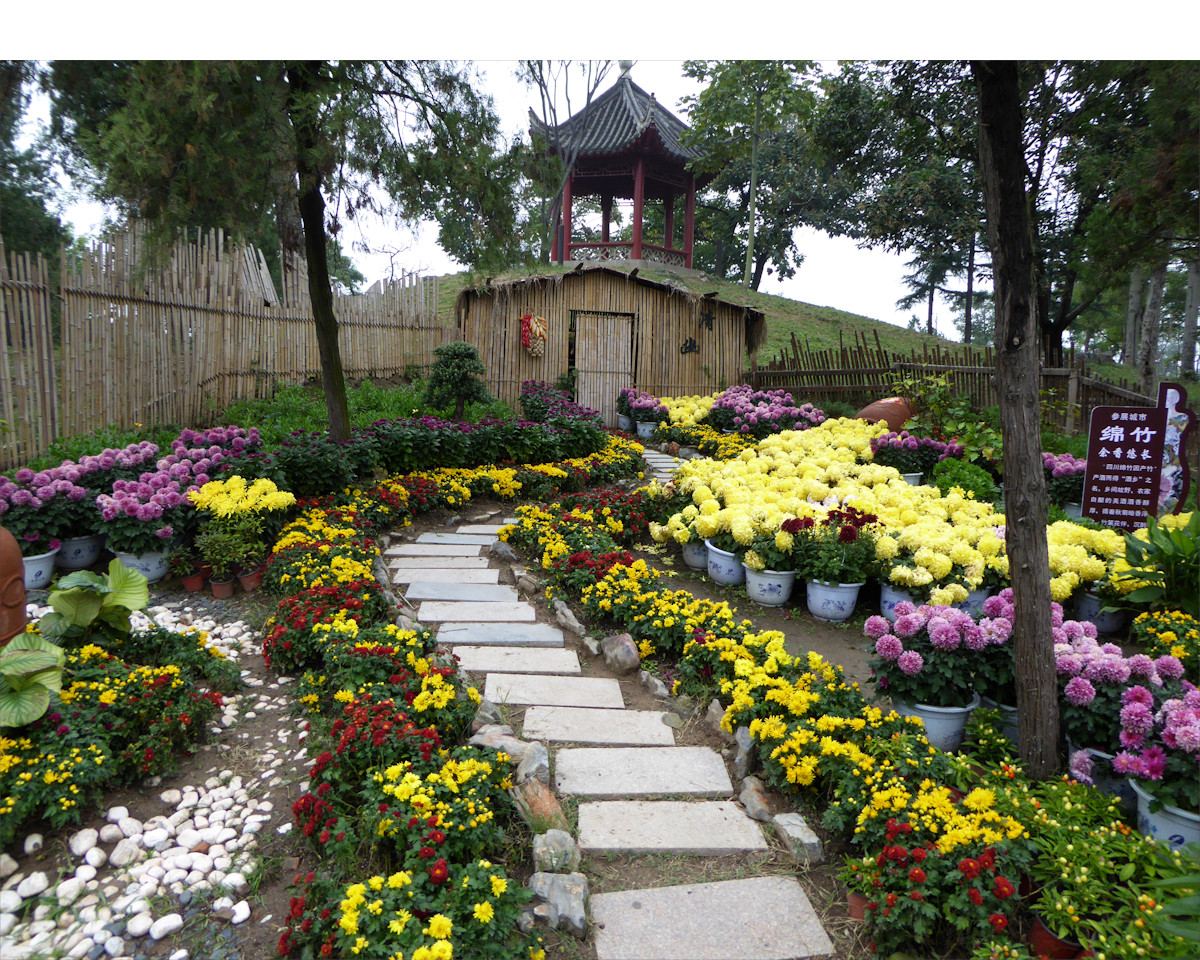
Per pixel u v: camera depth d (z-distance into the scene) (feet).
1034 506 10.11
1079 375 35.55
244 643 15.67
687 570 22.25
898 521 20.52
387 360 43.27
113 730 10.61
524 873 9.06
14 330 21.49
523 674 14.56
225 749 11.89
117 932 8.26
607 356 49.44
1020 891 8.38
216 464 21.84
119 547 18.02
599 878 9.19
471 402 39.22
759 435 41.50
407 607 17.34
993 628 11.57
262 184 18.42
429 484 26.89
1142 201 25.98
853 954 8.07
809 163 106.11
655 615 15.67
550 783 10.96
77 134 16.60
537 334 46.78
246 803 10.55
